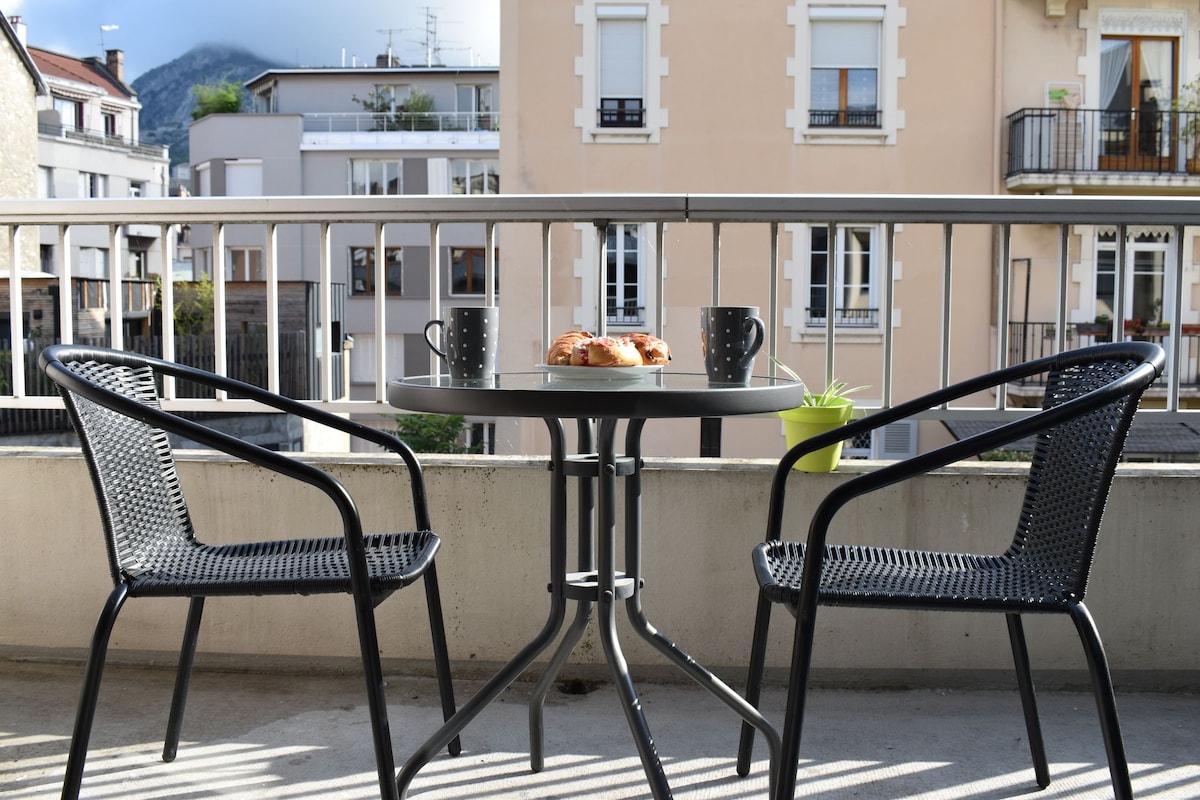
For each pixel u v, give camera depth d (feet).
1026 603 5.24
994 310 47.32
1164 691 8.25
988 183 48.11
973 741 7.33
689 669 6.29
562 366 5.83
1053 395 6.31
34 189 77.71
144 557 6.02
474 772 6.81
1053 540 5.80
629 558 6.26
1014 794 6.49
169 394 8.82
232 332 79.30
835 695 8.23
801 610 5.09
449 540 8.38
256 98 173.58
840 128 47.62
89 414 5.67
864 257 46.91
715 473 8.21
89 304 54.75
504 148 47.57
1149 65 49.29
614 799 6.41
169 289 8.77
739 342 5.98
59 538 8.57
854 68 48.21
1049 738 7.36
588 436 6.65
